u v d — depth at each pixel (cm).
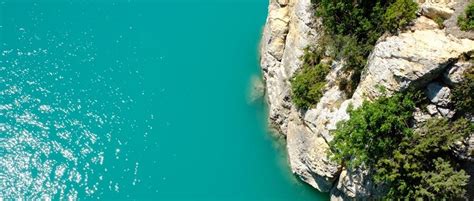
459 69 2838
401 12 3036
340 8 3331
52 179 4222
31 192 4178
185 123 4431
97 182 4216
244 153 4275
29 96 4600
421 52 2875
